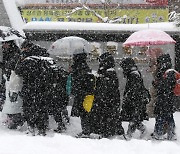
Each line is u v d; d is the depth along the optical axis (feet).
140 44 32.45
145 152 22.29
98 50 39.50
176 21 39.86
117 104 28.63
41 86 28.32
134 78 29.17
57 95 30.42
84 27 39.75
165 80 29.19
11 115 30.45
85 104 28.25
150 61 38.22
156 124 29.78
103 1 66.85
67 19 70.79
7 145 22.77
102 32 39.50
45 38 40.19
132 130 29.50
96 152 22.00
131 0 68.95
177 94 29.58
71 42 33.32
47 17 72.74
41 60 28.43
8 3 48.60
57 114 30.73
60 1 71.26
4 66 31.65
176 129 32.68
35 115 28.22
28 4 71.92
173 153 22.29
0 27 31.78
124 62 29.68
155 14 69.26
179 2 68.95
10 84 29.45
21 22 48.24
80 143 23.86
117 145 23.62
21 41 34.09
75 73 29.37
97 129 28.55
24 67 27.86
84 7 61.00
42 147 22.58
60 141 24.07
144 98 29.78
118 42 39.55
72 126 33.19
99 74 28.66
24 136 26.03
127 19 69.26
